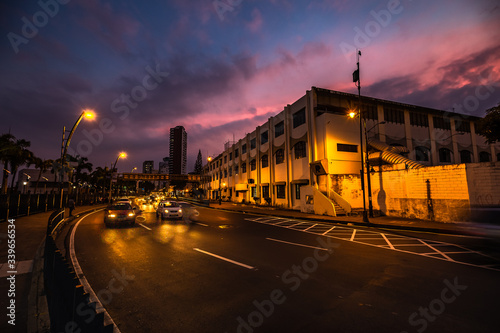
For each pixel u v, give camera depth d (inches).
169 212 679.7
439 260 284.4
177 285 209.3
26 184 2351.1
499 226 504.4
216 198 2342.5
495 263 271.7
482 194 534.6
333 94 955.3
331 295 189.0
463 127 1187.3
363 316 156.9
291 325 146.3
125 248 344.8
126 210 579.5
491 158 1242.0
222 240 404.2
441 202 602.9
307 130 940.6
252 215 873.5
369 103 986.1
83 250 333.4
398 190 714.2
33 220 602.9
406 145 1020.5
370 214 699.4
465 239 412.2
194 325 146.6
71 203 778.2
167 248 345.1
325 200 779.4
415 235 452.8
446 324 146.5
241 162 1695.4
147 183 6943.9
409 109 1058.1
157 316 157.2
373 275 233.6
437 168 616.1
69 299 111.1
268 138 1272.1
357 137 904.9
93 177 2871.6
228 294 191.2
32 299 178.4
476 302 175.3
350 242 389.4
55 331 133.4
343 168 860.0
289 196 1063.6
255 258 293.7
